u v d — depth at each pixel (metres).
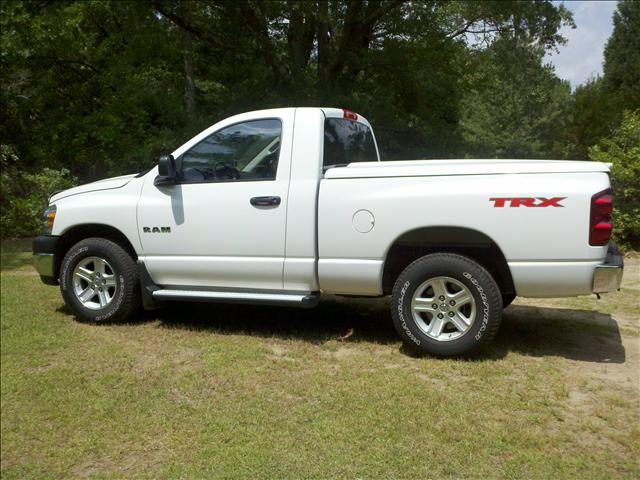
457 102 19.48
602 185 4.16
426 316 4.75
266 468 3.10
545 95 29.39
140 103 16.28
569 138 25.33
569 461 3.11
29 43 14.92
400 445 3.27
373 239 4.61
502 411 3.65
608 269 4.14
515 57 18.25
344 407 3.72
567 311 6.12
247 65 15.89
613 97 25.19
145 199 5.36
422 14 15.96
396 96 16.89
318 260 4.81
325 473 3.04
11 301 6.61
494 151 17.38
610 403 3.77
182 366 4.49
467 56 18.48
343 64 16.19
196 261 5.16
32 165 15.28
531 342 5.00
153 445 3.39
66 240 5.88
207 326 5.54
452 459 3.14
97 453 3.35
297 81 15.12
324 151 4.98
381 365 4.44
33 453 3.37
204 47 18.27
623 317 5.87
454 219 4.39
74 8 16.33
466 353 4.48
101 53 16.95
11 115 15.38
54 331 5.41
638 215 9.66
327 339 5.12
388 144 15.97
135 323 5.64
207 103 18.38
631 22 32.03
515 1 15.41
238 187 5.03
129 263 5.49
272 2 13.98
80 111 16.92
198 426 3.56
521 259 4.29
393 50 15.96
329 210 4.73
